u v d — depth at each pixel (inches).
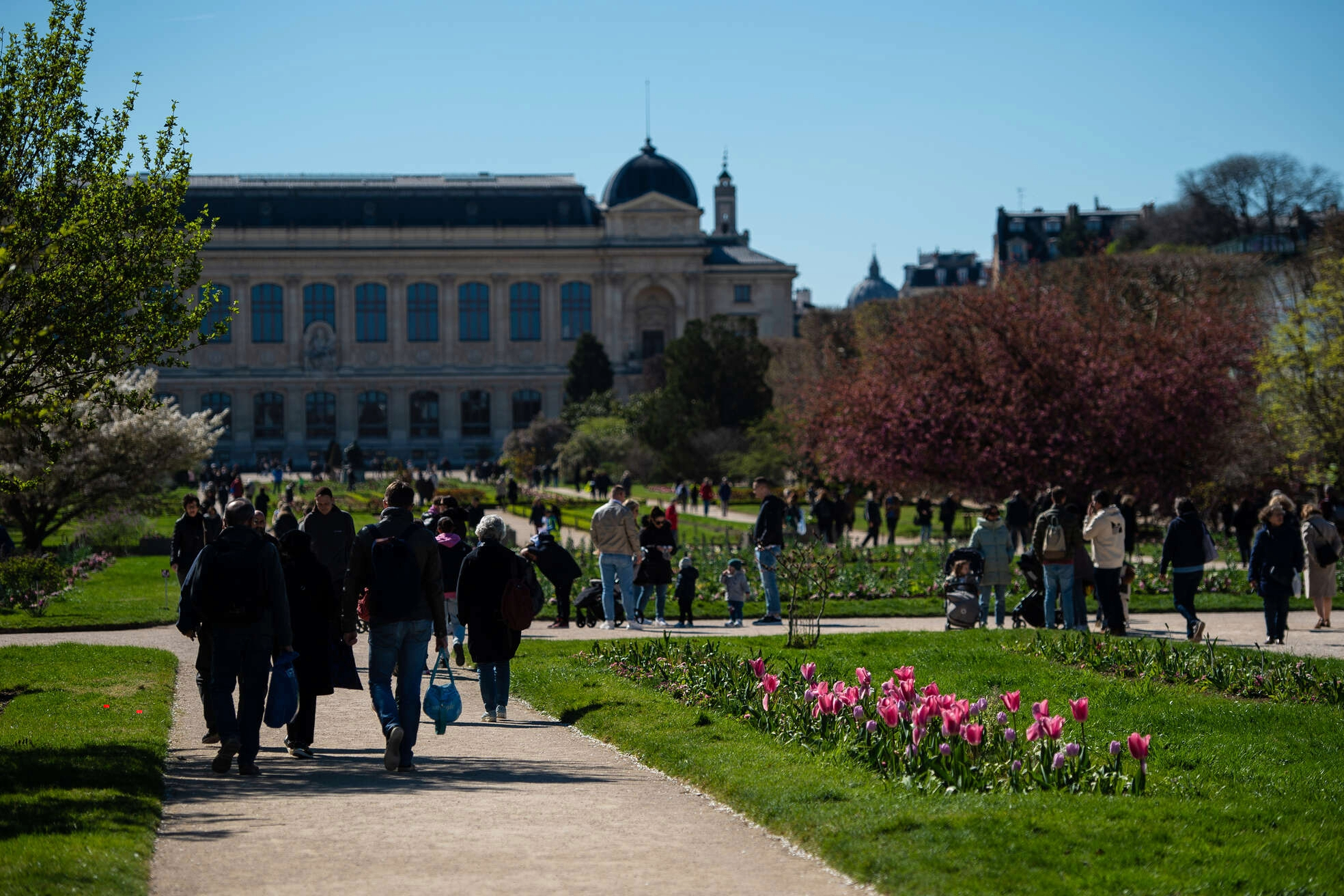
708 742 612.1
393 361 6560.0
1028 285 2434.8
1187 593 1057.5
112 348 771.4
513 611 713.0
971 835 429.4
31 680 816.3
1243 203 5851.4
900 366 2354.8
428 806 501.7
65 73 780.0
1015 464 2171.5
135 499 2114.9
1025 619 1168.8
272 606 578.6
